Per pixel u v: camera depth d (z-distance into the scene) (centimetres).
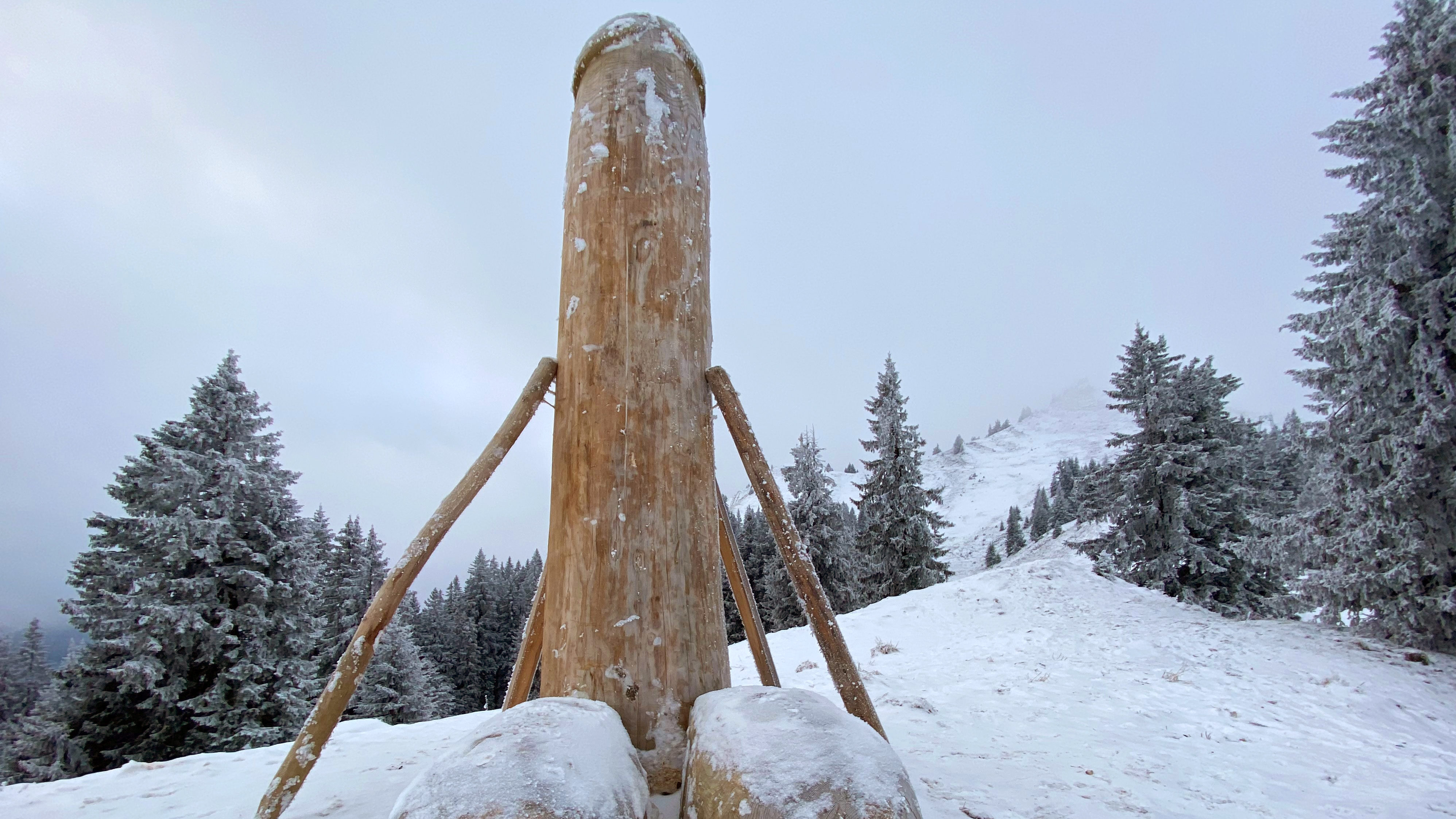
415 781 140
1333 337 970
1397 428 900
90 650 1395
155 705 1416
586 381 234
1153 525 1820
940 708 595
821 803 139
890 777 148
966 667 853
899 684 740
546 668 219
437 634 4138
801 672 826
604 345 236
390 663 2620
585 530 219
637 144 259
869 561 2653
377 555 3262
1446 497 865
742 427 252
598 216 251
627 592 212
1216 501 1730
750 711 171
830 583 2675
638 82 268
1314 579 982
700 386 250
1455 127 870
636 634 209
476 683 3953
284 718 1543
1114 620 1140
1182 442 1830
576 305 246
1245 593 1725
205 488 1642
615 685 204
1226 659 838
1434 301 867
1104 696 667
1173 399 1814
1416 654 827
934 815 278
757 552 3481
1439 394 873
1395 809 374
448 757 146
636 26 281
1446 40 887
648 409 231
